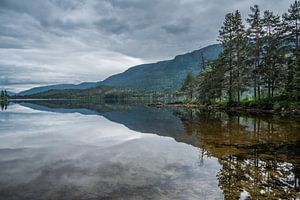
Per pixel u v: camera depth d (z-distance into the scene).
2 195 8.18
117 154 13.84
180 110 53.31
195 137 18.72
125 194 8.15
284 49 39.66
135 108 67.31
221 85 49.38
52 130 24.06
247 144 15.55
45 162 12.27
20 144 17.06
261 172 10.09
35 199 7.86
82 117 38.81
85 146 16.23
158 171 10.59
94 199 7.79
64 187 8.83
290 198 7.55
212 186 8.68
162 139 18.56
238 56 45.03
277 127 22.25
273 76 39.75
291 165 10.99
